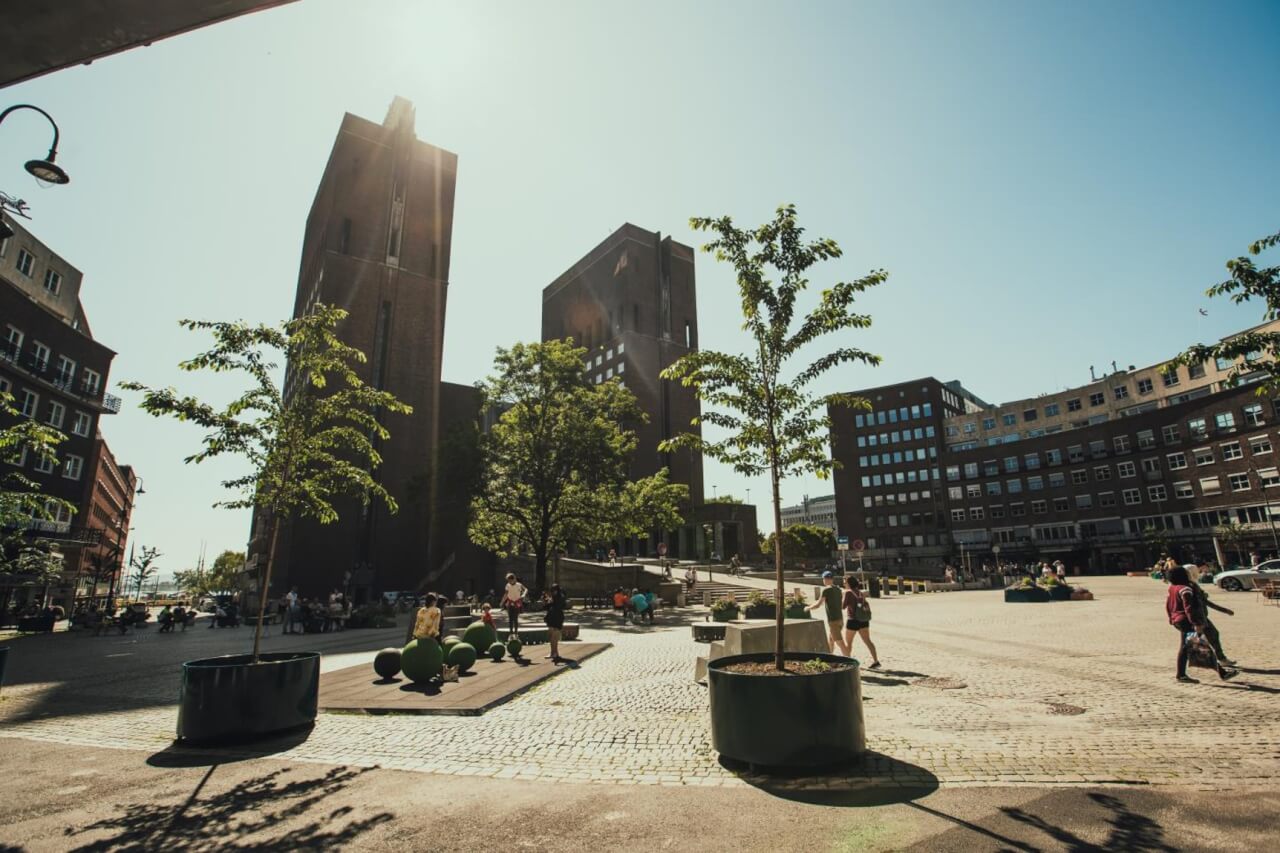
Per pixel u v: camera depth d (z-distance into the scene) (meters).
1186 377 60.72
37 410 35.34
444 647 11.60
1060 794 4.66
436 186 64.69
